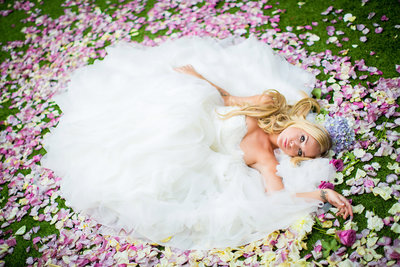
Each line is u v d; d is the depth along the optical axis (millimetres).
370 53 2773
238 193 2158
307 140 2225
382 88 2518
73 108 2625
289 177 2193
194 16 3449
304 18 3156
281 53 2938
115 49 2879
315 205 2041
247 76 2750
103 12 3826
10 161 2779
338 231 1901
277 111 2422
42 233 2332
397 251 1833
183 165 2211
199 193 2186
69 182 2332
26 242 2312
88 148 2309
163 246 2143
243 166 2336
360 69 2682
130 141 2236
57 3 4113
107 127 2299
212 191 2211
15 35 3898
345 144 2248
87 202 2207
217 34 3227
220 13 3426
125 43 3066
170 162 2205
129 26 3576
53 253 2197
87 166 2295
